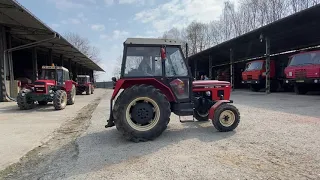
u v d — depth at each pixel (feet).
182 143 13.02
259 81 51.57
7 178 9.57
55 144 14.33
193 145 12.57
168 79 15.17
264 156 10.54
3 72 39.91
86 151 12.35
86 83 68.18
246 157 10.52
